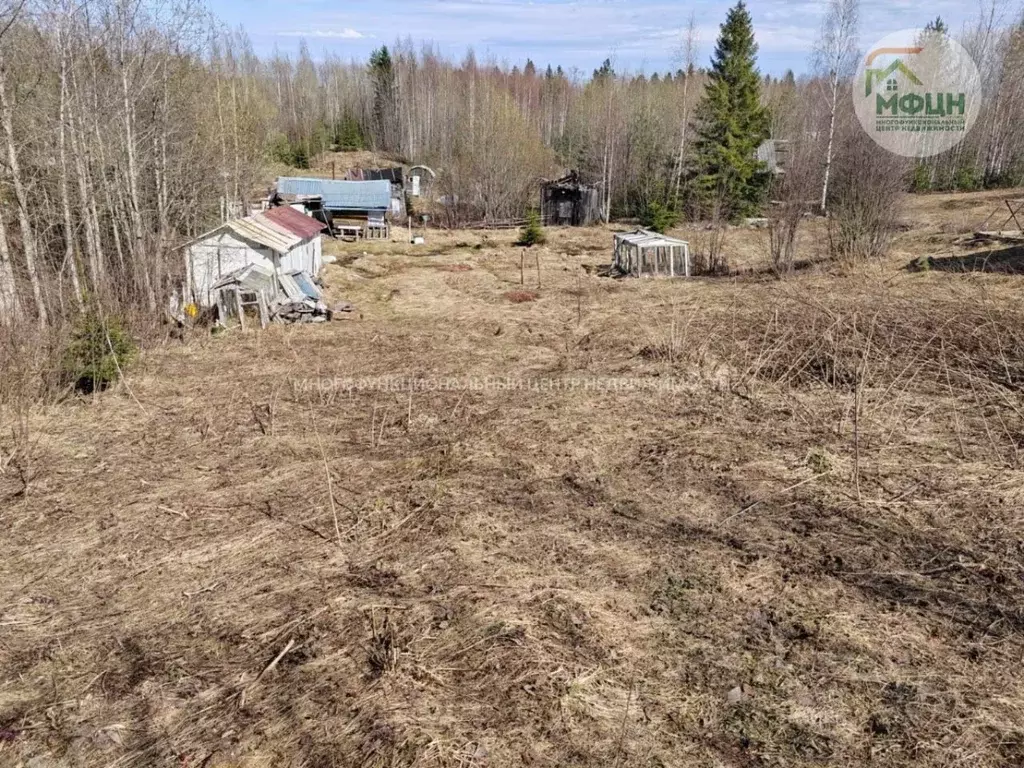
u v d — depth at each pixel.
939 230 20.41
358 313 14.80
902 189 17.06
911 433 6.61
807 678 3.59
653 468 6.21
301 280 15.69
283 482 6.29
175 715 3.52
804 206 17.53
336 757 3.18
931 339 8.75
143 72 14.99
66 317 11.46
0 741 3.41
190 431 7.71
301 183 31.09
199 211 18.98
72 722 3.52
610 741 3.23
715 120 30.30
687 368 9.12
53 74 13.59
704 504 5.50
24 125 13.10
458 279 19.59
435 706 3.44
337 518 5.55
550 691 3.53
